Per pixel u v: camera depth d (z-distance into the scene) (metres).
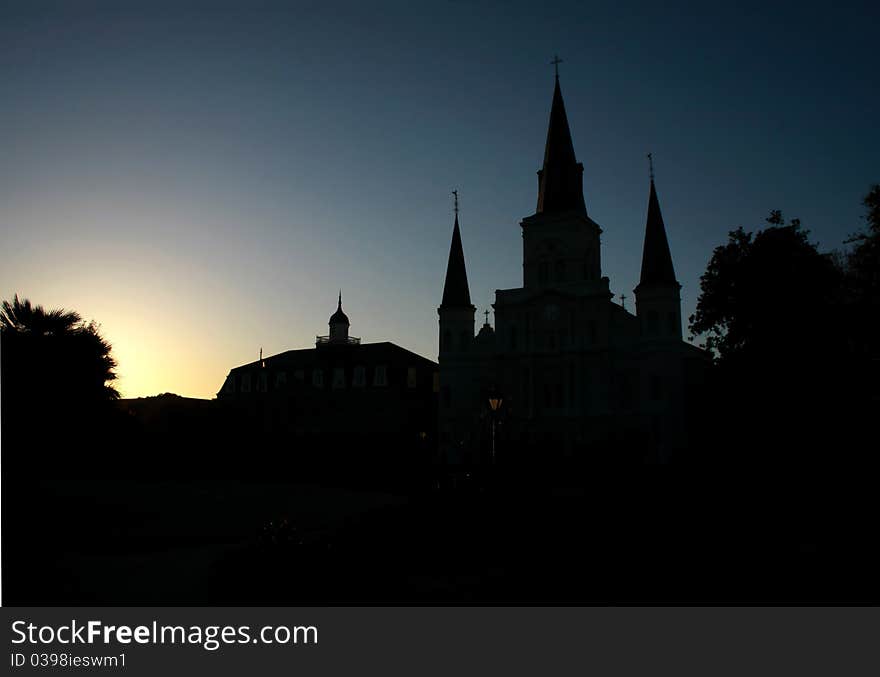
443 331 74.75
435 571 20.47
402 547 23.02
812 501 34.31
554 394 68.38
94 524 31.41
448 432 71.81
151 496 43.44
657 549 23.61
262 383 90.00
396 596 17.19
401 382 82.94
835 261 43.81
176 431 67.94
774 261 40.59
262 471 66.00
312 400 84.69
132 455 59.50
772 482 37.81
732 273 42.75
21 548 23.06
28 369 34.88
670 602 16.97
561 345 69.12
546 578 19.61
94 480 54.53
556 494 36.34
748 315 41.38
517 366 70.00
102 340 40.25
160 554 23.16
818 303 38.81
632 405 65.75
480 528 26.45
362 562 19.48
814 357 37.72
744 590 18.22
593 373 67.44
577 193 75.94
